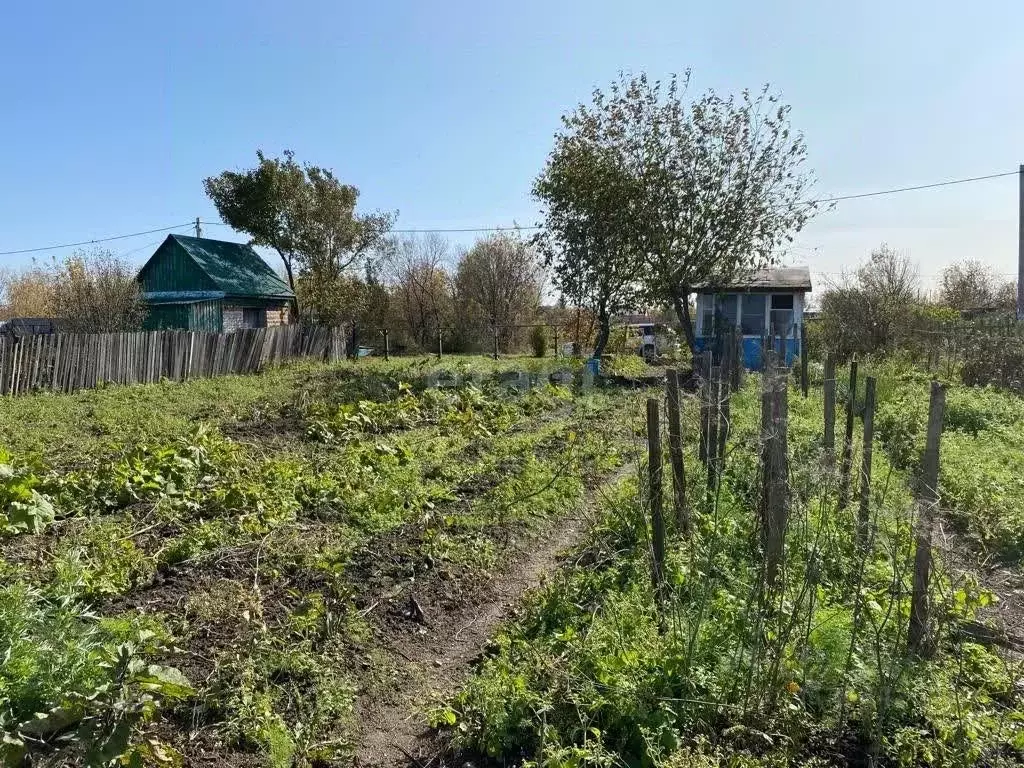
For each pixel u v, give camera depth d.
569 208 20.62
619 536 5.98
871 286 23.02
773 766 3.27
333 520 6.59
